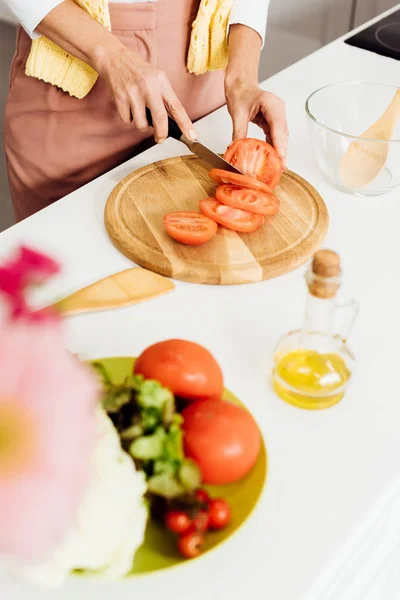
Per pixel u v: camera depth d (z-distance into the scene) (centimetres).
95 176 130
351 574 65
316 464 66
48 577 50
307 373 70
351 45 156
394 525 72
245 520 57
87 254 94
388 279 91
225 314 84
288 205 101
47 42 114
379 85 119
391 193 110
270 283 90
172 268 88
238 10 122
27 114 127
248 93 113
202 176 107
